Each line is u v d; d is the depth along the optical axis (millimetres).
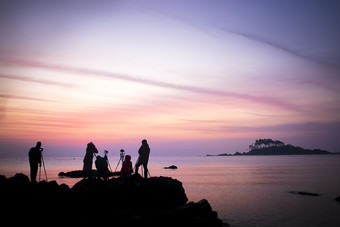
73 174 35531
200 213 12938
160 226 11273
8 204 11961
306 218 13992
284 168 63281
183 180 34812
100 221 11227
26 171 42875
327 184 29578
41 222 11086
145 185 15969
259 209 16406
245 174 45594
